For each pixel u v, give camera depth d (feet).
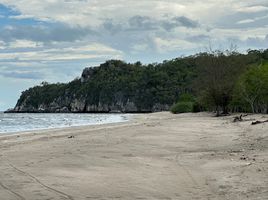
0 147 68.69
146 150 62.08
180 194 32.07
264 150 58.29
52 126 187.62
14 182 35.06
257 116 173.27
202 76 239.09
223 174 39.88
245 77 224.33
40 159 49.85
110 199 29.89
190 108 332.39
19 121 274.16
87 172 40.83
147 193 32.19
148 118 242.99
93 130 117.08
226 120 163.53
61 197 30.04
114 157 52.60
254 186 34.04
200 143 73.26
